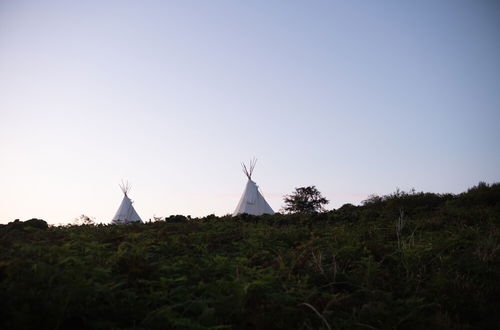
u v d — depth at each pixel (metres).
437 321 6.01
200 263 8.21
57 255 7.28
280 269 7.84
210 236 11.41
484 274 7.95
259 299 6.29
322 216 16.84
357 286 7.23
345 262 8.57
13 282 5.45
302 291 6.67
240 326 5.54
